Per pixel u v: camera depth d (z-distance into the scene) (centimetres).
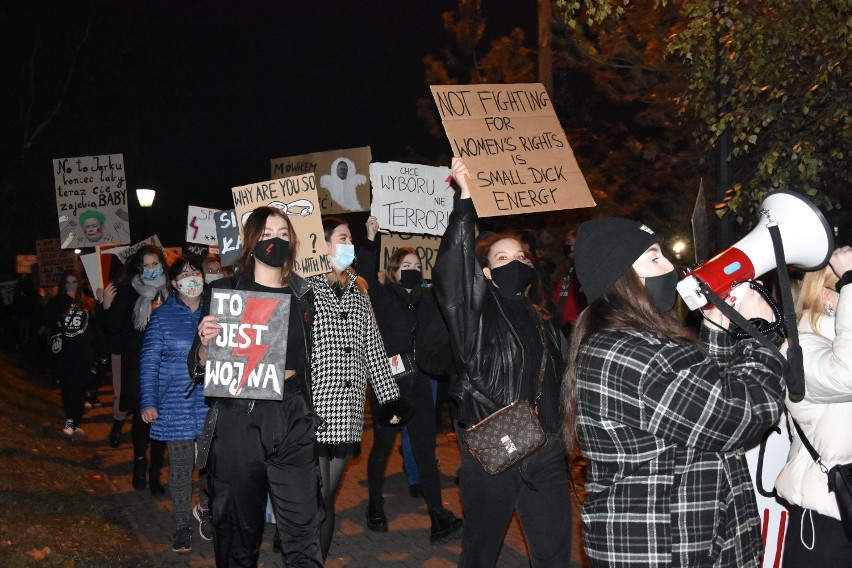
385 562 624
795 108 663
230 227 738
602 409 282
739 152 684
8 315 2538
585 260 297
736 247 299
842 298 351
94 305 1145
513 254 452
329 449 504
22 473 817
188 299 687
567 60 1338
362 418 526
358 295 537
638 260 294
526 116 534
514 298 448
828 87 641
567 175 534
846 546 371
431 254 909
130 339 854
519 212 513
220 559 466
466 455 428
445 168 859
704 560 274
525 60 1412
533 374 430
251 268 468
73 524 685
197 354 472
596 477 290
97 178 1256
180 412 662
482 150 514
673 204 1277
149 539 702
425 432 669
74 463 984
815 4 624
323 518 471
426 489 668
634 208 1285
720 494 279
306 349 467
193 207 1105
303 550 458
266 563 636
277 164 917
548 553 422
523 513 427
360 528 712
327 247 546
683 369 274
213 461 455
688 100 750
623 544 278
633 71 1255
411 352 666
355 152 866
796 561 384
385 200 829
